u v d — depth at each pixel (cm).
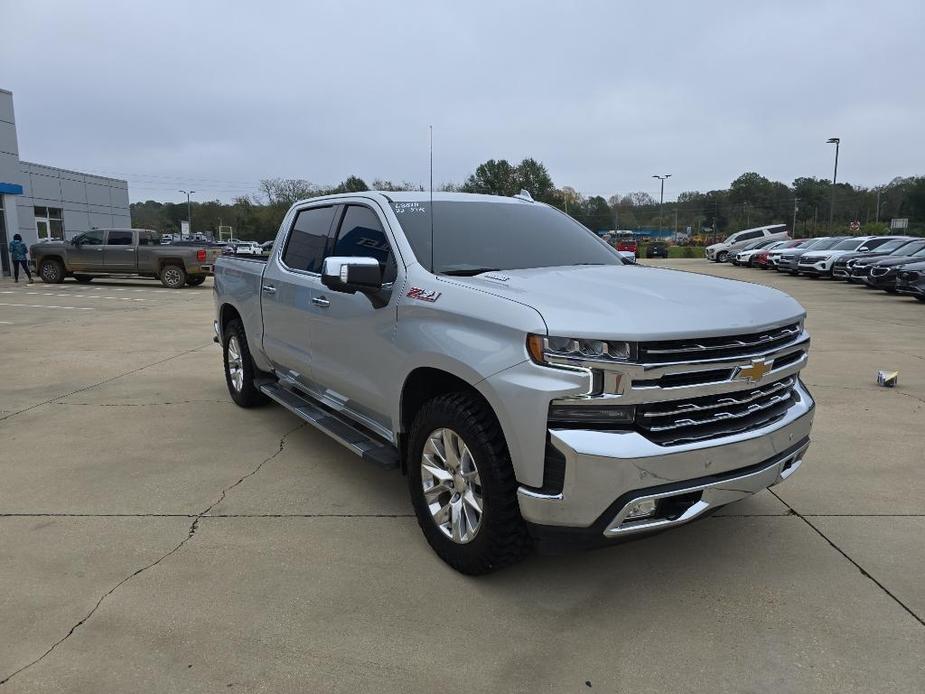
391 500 409
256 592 303
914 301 1645
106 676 246
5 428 548
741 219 10500
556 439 259
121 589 304
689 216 10844
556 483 264
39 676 246
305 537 358
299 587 308
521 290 298
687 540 356
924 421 568
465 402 302
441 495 332
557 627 279
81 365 812
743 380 280
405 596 301
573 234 439
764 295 325
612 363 256
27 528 366
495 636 272
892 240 2317
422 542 353
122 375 754
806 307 1505
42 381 721
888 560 335
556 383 259
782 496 413
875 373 762
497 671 251
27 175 3189
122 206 3972
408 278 345
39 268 2197
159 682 244
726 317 282
